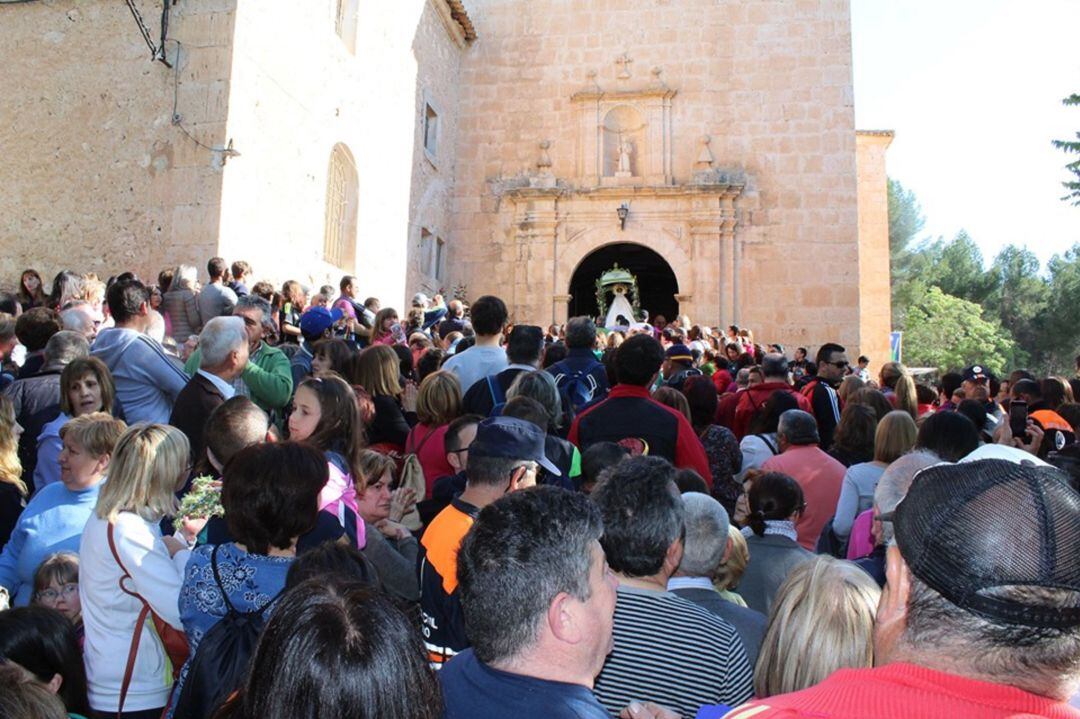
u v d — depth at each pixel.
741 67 18.92
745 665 2.64
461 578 2.01
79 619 3.51
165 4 10.99
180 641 3.10
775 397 6.67
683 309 18.27
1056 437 6.34
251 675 1.63
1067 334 46.75
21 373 5.66
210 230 10.59
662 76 19.23
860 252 22.92
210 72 10.90
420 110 17.64
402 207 16.77
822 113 18.45
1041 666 1.30
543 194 19.05
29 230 11.21
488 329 6.25
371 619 1.65
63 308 6.80
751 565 3.84
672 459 4.59
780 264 18.20
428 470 4.89
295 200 12.44
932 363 46.69
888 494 3.63
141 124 11.04
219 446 3.57
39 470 4.64
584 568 1.95
